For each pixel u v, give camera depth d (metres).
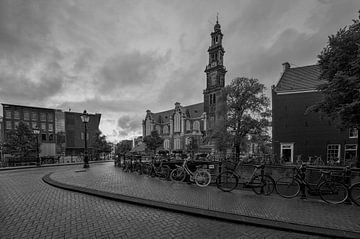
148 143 48.00
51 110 48.25
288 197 6.57
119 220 4.67
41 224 4.38
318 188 6.36
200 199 6.26
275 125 23.28
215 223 4.59
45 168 17.95
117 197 6.33
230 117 23.47
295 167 6.96
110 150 38.19
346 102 10.84
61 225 4.34
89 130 54.16
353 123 10.91
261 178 7.06
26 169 17.14
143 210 5.41
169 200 6.11
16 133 27.14
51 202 6.03
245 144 23.05
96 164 21.83
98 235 3.90
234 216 4.80
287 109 22.88
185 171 9.27
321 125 21.11
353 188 5.96
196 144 47.47
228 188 7.55
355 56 10.75
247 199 6.30
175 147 61.44
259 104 22.73
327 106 12.15
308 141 21.50
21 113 44.03
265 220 4.57
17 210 5.27
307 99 22.02
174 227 4.33
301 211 5.20
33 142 27.48
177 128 62.09
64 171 13.37
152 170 10.96
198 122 56.59
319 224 4.40
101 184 8.48
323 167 9.05
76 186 8.00
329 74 12.19
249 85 23.28
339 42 11.37
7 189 7.86
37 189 7.86
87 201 6.18
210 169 9.37
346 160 18.27
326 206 5.64
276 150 22.88
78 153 51.66
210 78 53.91
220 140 23.41
